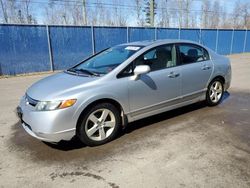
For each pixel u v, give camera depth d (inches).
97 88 145.9
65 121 136.0
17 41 451.2
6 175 122.6
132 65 162.7
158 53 177.2
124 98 156.3
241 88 300.0
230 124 179.2
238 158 131.2
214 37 786.2
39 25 466.6
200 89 204.1
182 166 125.1
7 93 301.1
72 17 1115.9
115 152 142.1
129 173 120.9
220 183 110.7
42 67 486.3
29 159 137.4
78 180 117.0
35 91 149.6
